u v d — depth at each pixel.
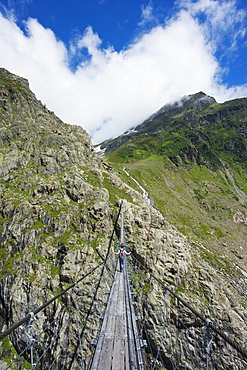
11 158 71.06
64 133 97.69
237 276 74.06
